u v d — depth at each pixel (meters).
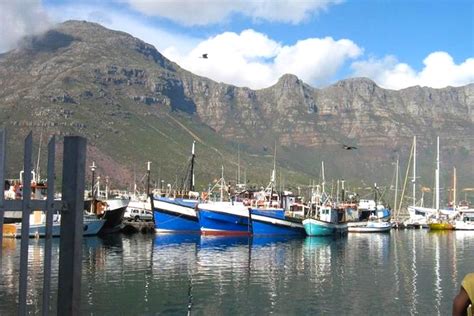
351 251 75.06
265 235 97.81
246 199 118.50
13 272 42.31
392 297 38.91
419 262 61.56
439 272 52.44
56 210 10.23
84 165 10.35
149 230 105.69
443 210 170.88
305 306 35.56
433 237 112.62
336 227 110.44
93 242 80.50
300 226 102.81
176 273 48.31
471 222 143.25
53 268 42.53
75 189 10.16
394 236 116.38
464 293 8.61
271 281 45.06
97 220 92.19
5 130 9.16
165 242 81.88
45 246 9.95
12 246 59.38
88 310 32.84
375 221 135.88
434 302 37.31
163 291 39.22
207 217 93.69
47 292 9.98
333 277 48.16
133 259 58.47
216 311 33.59
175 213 97.69
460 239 105.56
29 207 9.59
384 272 52.06
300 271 51.78
